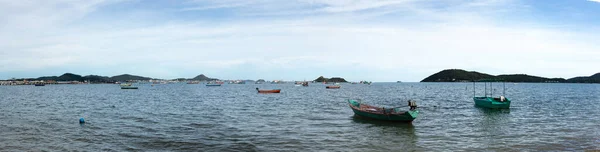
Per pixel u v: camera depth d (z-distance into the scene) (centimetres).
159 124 3616
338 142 2734
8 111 5066
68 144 2661
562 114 4512
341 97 8950
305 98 8388
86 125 3547
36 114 4603
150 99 8144
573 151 2419
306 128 3359
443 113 4659
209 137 2909
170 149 2500
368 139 2845
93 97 9219
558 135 2975
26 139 2845
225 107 5703
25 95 10562
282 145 2627
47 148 2538
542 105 5956
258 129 3300
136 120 3928
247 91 13925
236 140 2794
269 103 6619
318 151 2459
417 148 2542
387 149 2512
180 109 5328
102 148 2530
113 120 3925
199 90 15500
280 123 3694
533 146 2575
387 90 15188
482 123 3703
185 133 3089
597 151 2408
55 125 3544
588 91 12769
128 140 2789
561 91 12900
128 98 8650
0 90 15825
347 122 3744
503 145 2620
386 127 3409
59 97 9275
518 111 4922
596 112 4734
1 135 3005
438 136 2973
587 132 3094
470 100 7450
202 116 4338
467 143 2698
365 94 11038
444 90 14912
